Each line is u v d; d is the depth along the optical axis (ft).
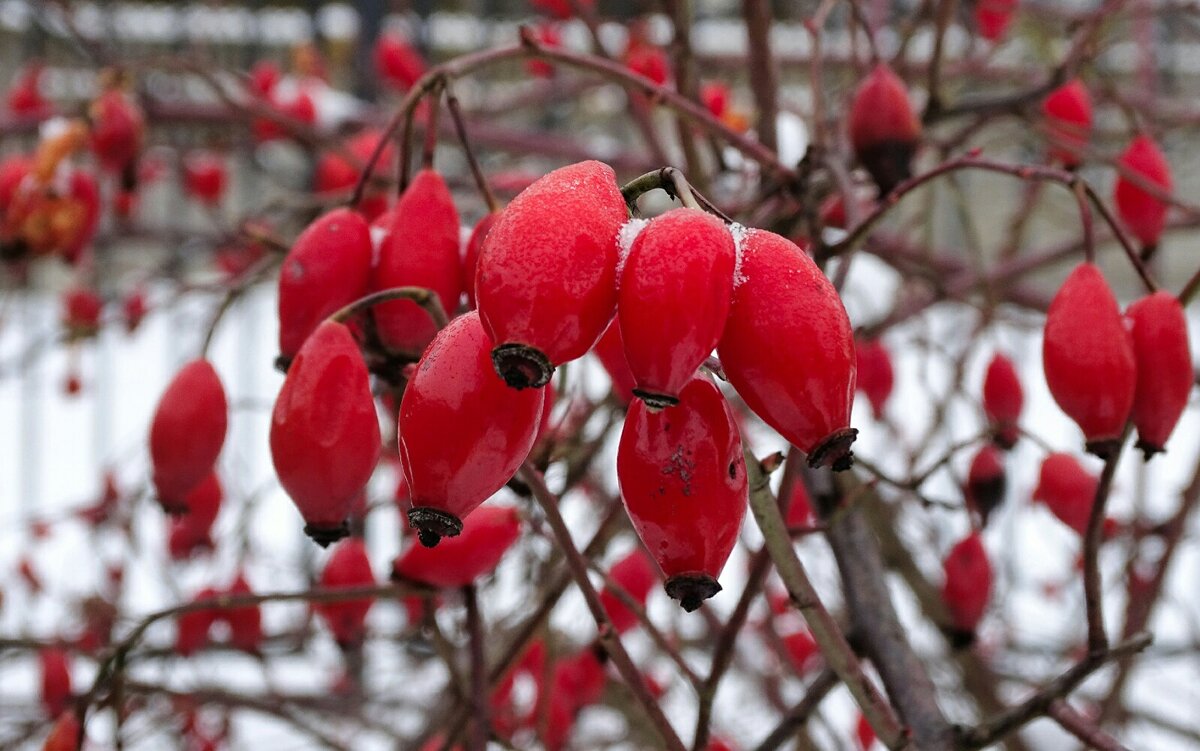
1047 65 1.53
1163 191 1.10
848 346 0.68
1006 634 2.08
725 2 2.64
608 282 0.66
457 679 0.99
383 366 0.87
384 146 0.93
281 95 2.30
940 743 0.91
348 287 0.86
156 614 0.96
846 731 1.74
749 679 1.86
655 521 0.71
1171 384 0.84
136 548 1.56
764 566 0.92
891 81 1.06
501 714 1.30
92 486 3.17
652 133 1.46
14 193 1.52
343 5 2.84
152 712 1.58
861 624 0.98
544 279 0.65
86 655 1.20
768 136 1.23
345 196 1.30
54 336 2.13
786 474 0.93
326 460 0.78
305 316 0.86
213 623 1.25
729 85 2.21
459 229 0.87
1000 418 1.11
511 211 0.67
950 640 1.08
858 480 1.03
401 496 1.12
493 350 0.66
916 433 2.08
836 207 1.21
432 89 0.93
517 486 0.92
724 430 0.71
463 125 0.92
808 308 0.68
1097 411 0.83
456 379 0.71
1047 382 0.85
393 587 0.96
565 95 2.27
